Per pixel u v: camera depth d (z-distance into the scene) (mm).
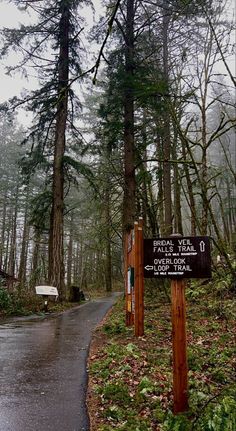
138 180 15602
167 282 14570
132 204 13180
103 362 5887
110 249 33250
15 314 13391
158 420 3676
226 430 3008
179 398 3736
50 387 4871
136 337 7367
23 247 36125
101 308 16141
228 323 7969
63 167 17500
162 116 13219
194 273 3844
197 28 10398
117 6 3262
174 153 12344
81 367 5859
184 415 3566
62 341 8070
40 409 4105
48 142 19016
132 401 4195
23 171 17484
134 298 7750
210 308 9336
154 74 10625
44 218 18281
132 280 8250
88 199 24734
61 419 3838
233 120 7406
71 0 12844
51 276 16625
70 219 38281
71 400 4391
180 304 3926
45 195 17703
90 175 17156
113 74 13148
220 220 31906
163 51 13461
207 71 8570
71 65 16281
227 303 9336
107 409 4020
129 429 3492
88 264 40812
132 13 13102
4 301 13852
